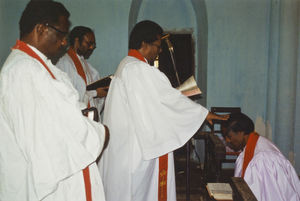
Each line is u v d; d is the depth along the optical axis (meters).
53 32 1.37
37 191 1.26
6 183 1.29
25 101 1.24
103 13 4.27
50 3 1.38
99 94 3.41
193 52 4.93
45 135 1.27
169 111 2.28
